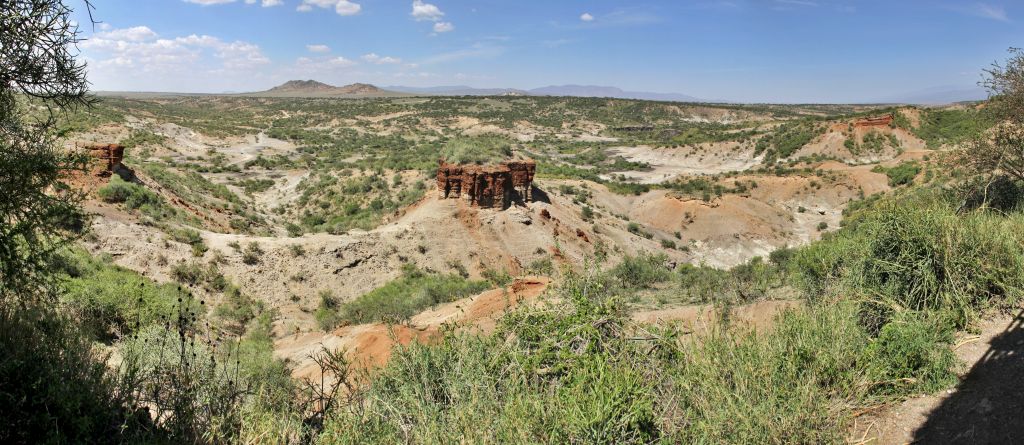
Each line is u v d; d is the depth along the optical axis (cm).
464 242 4384
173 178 5138
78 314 891
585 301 688
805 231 6681
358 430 506
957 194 1316
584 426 439
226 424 500
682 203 6944
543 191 5725
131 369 547
